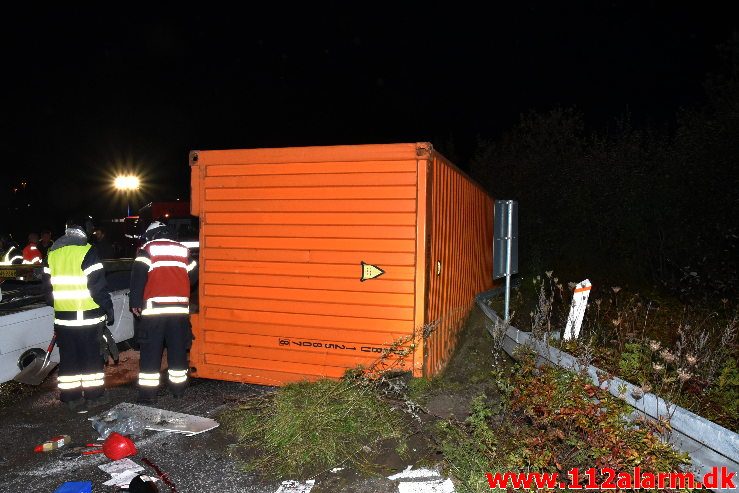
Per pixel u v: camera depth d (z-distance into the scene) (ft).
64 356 18.28
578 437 12.76
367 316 18.48
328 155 18.62
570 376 14.14
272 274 19.39
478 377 20.57
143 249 19.02
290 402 15.94
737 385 16.20
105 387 21.13
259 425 15.94
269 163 19.27
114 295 25.52
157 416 16.96
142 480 12.94
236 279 19.80
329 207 18.70
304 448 14.32
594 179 51.72
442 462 13.89
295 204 19.04
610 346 22.22
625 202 48.52
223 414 17.38
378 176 18.20
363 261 18.44
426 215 17.88
